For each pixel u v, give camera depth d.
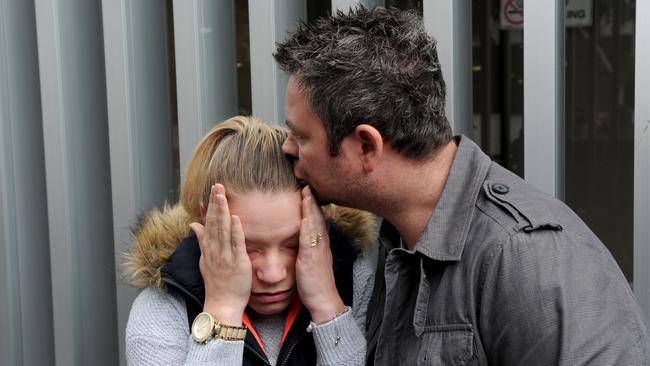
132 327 1.60
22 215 2.64
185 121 2.31
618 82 4.16
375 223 1.78
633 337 1.29
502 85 3.94
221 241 1.53
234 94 2.50
